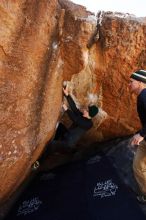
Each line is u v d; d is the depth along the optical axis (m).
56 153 4.25
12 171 2.94
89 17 3.46
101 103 3.93
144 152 3.40
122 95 3.83
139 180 3.54
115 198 3.78
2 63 2.38
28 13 2.57
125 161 4.17
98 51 3.59
